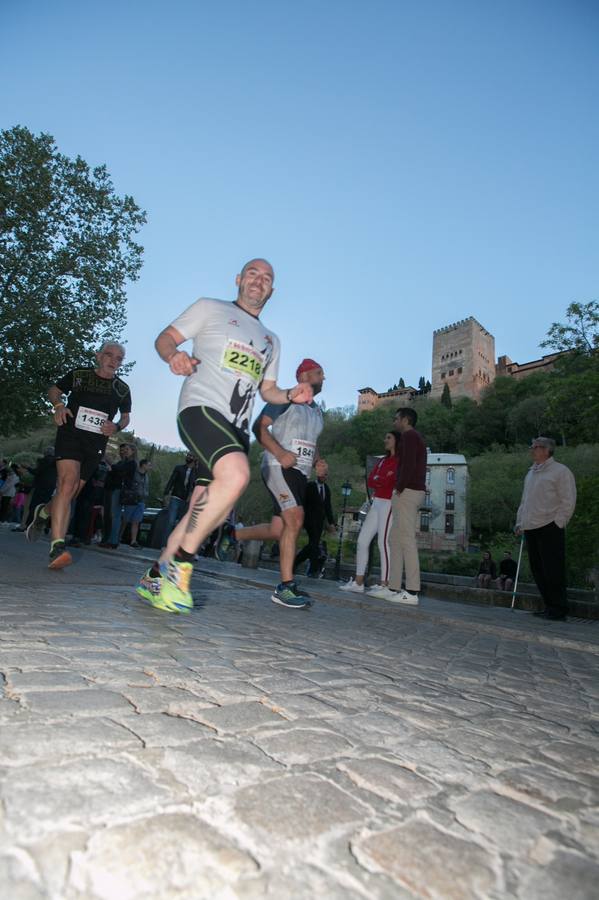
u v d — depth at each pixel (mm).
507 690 2475
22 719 1345
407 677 2455
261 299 3490
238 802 1080
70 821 932
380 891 857
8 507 15742
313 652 2715
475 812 1181
